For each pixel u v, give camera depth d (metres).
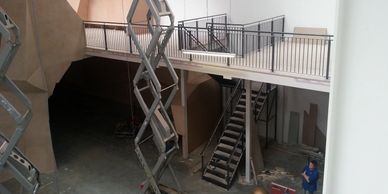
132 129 13.77
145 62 8.29
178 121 11.69
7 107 5.99
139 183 10.37
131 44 11.26
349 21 1.06
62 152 12.44
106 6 14.18
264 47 10.34
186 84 11.11
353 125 1.13
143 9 13.55
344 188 1.21
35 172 6.59
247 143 9.81
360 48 1.06
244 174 10.44
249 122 9.65
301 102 11.90
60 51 11.31
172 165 11.30
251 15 11.36
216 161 10.41
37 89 10.51
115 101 17.92
